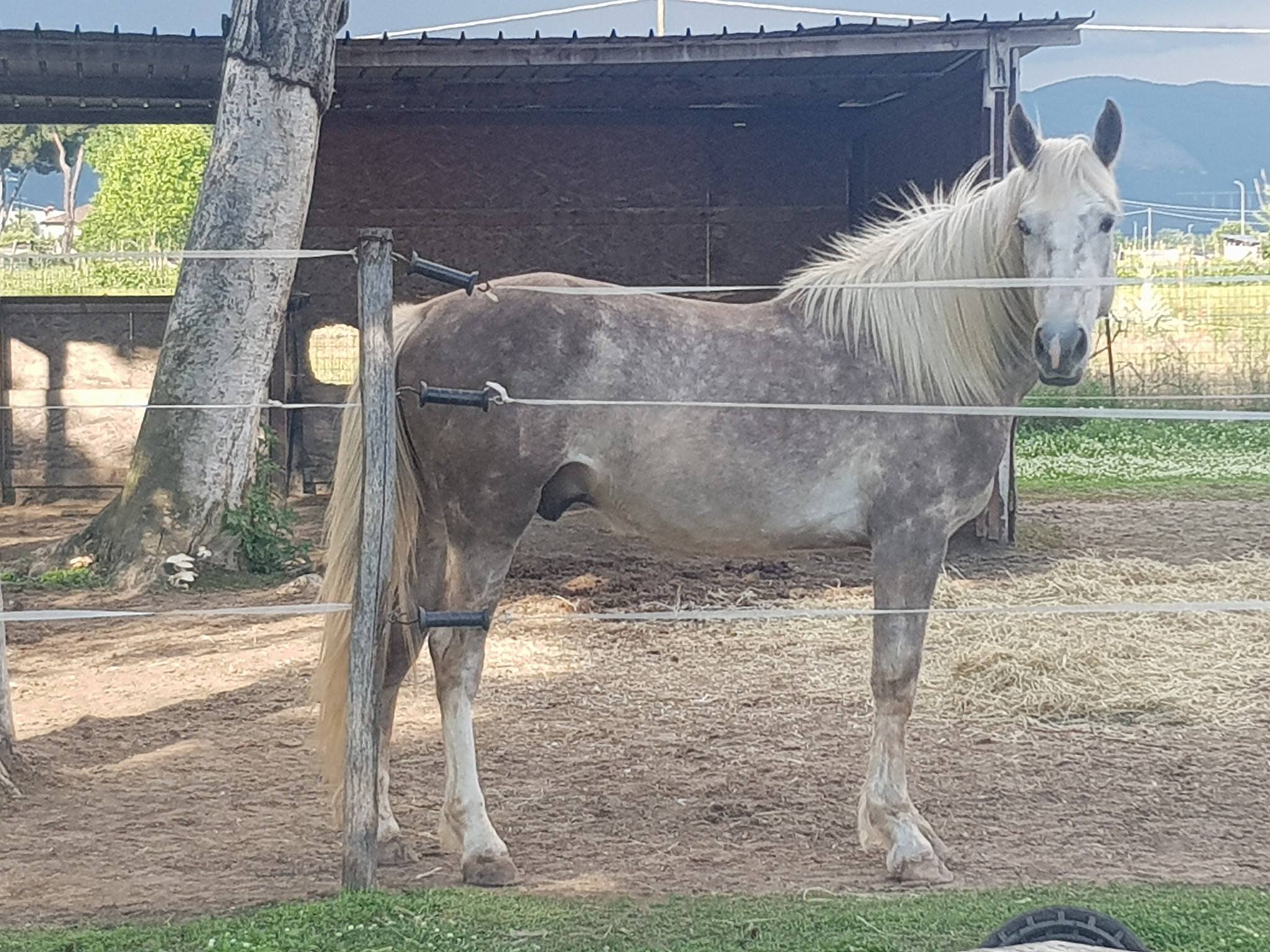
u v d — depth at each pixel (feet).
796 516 14.32
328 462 47.80
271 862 13.80
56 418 46.19
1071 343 13.32
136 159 143.64
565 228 48.88
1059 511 41.39
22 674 22.30
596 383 13.62
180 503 30.37
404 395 13.70
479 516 13.56
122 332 46.24
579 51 33.78
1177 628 25.22
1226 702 20.71
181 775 16.97
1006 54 32.58
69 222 146.82
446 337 13.64
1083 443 58.13
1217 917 12.05
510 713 20.02
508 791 16.31
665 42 33.30
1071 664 21.99
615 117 48.24
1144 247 87.10
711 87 42.34
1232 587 29.25
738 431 13.92
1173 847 14.52
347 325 48.49
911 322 14.33
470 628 13.61
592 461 13.78
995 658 21.91
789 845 14.57
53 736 18.63
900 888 13.16
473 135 48.24
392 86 42.14
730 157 48.83
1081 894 12.68
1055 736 19.08
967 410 13.91
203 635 25.27
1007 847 14.51
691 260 49.26
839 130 48.65
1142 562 31.83
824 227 49.32
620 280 49.24
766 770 17.26
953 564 32.32
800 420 14.06
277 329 31.19
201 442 30.48
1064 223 13.60
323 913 11.78
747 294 49.29
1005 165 32.81
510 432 13.38
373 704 12.35
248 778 16.85
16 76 38.17
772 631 25.62
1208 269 72.38
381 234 12.10
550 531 37.70
